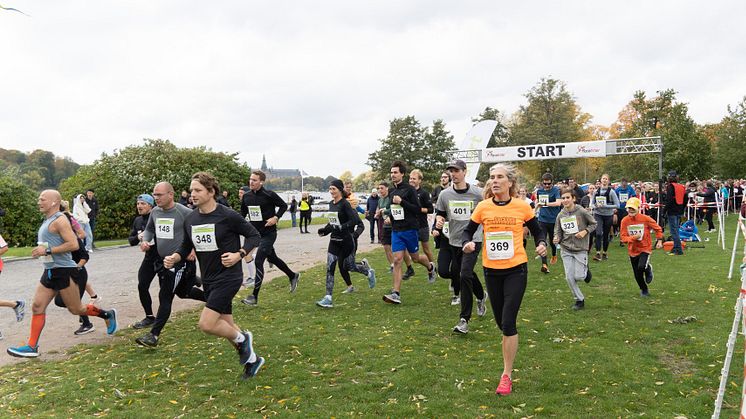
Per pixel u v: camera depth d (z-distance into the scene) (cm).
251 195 872
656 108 4438
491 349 591
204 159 2991
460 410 431
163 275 644
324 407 442
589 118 7012
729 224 2259
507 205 508
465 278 652
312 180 12181
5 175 2555
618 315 736
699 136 3741
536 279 1042
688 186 2283
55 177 7031
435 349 588
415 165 6488
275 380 507
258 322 741
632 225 838
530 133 6469
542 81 6681
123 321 785
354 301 867
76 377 527
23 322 788
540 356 562
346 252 860
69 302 633
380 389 478
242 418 423
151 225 687
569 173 6631
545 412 424
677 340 617
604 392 463
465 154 2519
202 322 491
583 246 777
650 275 848
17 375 546
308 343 625
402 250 830
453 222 727
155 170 2756
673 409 428
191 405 453
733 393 460
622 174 4912
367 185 9725
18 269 1370
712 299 815
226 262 500
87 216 1817
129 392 484
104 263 1468
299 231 2686
